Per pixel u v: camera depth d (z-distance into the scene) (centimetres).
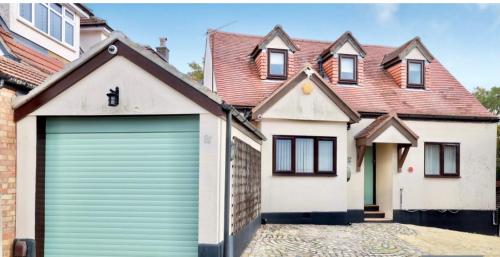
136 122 785
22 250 765
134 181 781
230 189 803
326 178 1385
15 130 784
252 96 1490
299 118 1362
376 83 1744
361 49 1691
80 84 778
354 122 1420
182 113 752
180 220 764
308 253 907
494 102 3002
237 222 865
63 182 796
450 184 1591
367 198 1648
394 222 1520
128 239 777
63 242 791
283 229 1227
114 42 770
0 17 1164
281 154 1370
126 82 767
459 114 1616
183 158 768
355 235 1159
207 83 1903
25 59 1024
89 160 795
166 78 756
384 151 1603
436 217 1569
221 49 1725
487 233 1602
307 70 1369
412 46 1742
